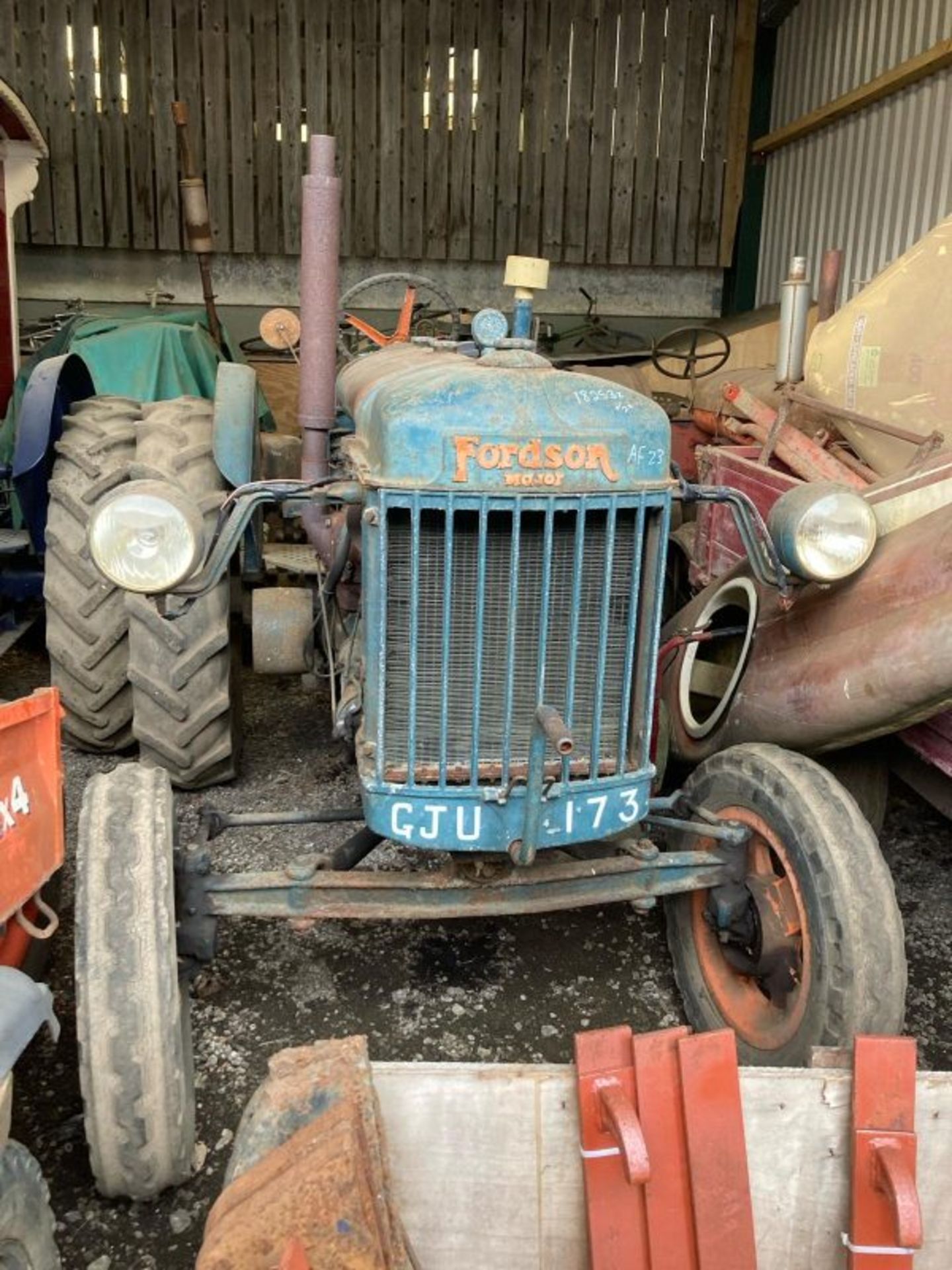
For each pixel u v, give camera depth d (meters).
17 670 5.03
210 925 2.20
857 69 7.02
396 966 2.90
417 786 2.13
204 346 5.18
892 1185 1.41
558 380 2.10
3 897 1.93
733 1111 1.49
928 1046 2.62
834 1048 1.70
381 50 7.94
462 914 2.24
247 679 5.08
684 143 8.30
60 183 7.84
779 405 3.66
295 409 6.54
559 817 2.17
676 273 8.60
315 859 2.29
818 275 7.54
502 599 2.12
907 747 3.10
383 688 2.12
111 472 3.56
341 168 8.10
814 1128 1.53
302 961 2.90
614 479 2.08
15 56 7.66
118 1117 1.96
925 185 6.30
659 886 2.35
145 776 2.26
